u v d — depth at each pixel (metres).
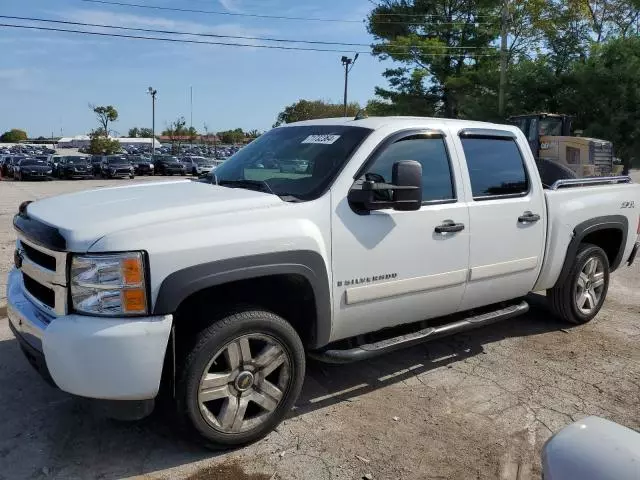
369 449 3.35
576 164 16.50
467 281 4.29
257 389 3.29
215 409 3.26
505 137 4.70
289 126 4.60
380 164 3.83
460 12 36.00
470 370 4.52
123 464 3.12
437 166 4.14
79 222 2.96
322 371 4.44
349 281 3.61
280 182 3.79
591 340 5.25
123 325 2.80
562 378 4.40
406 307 3.98
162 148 91.62
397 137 3.93
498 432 3.58
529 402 3.99
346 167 3.66
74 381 2.81
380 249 3.71
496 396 4.08
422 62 35.56
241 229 3.14
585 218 5.25
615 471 1.75
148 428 3.49
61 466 3.09
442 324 4.46
